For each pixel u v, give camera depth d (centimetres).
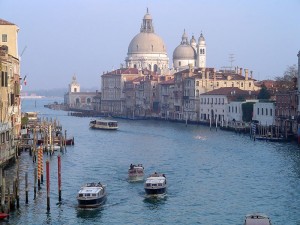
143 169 8294
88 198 6306
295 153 10719
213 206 6462
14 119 9775
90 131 17250
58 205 6419
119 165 9450
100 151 11488
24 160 9438
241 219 5916
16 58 10069
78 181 7856
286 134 13062
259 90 19212
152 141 13688
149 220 5912
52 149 10619
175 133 16150
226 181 7919
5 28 11206
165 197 6912
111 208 6375
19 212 6084
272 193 7081
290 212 6175
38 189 7138
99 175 8412
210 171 8781
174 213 6175
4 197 5872
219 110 19400
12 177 7800
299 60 13400
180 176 8344
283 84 18375
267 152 10969
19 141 9800
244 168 9025
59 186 6581
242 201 6688
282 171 8631
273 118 14875
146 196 6950
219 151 11350
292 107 13662
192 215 6091
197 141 13488
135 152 11338
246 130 15650
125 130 17638
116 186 7562
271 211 6219
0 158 7969
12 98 9456
